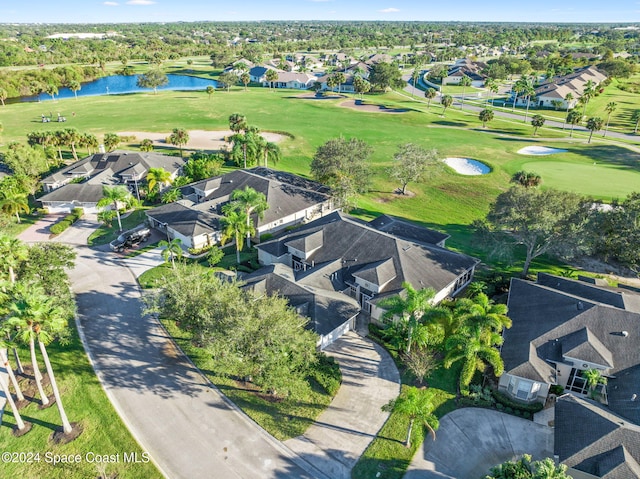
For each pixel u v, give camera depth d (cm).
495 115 16038
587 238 5138
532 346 3969
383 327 4719
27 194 7944
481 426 3519
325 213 7769
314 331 4172
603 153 11244
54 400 3709
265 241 6462
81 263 5972
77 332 4538
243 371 3478
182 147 11669
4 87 18962
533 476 2456
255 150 9350
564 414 3338
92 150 11250
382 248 5312
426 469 3147
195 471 3116
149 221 7212
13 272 4041
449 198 8638
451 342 3628
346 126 14175
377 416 3603
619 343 3872
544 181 8950
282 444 3338
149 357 4228
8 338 3584
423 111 16625
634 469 2842
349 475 3105
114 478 3061
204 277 4497
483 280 5528
